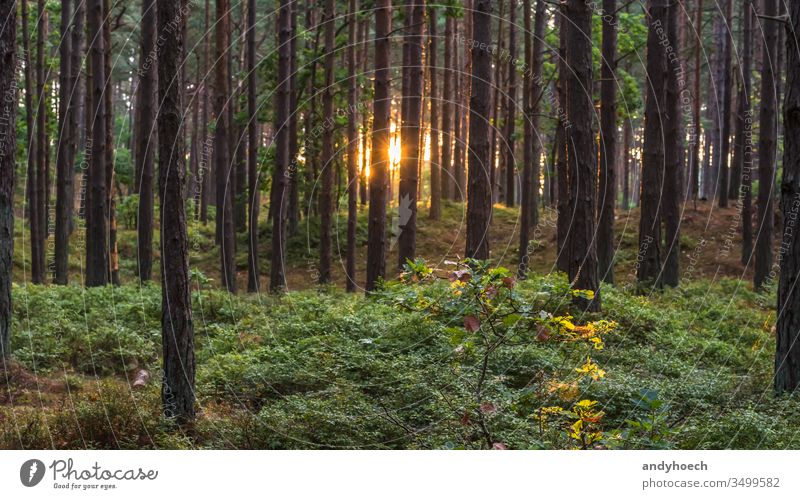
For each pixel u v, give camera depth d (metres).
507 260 32.22
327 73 24.38
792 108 9.91
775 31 23.17
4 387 11.00
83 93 39.59
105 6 25.19
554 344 11.45
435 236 35.72
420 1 25.09
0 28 11.52
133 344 13.60
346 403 9.26
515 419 7.88
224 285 24.16
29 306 15.86
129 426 8.45
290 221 35.56
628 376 10.48
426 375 10.05
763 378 10.88
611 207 20.33
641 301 16.75
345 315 14.44
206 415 9.23
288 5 23.91
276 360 11.91
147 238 20.98
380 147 20.89
